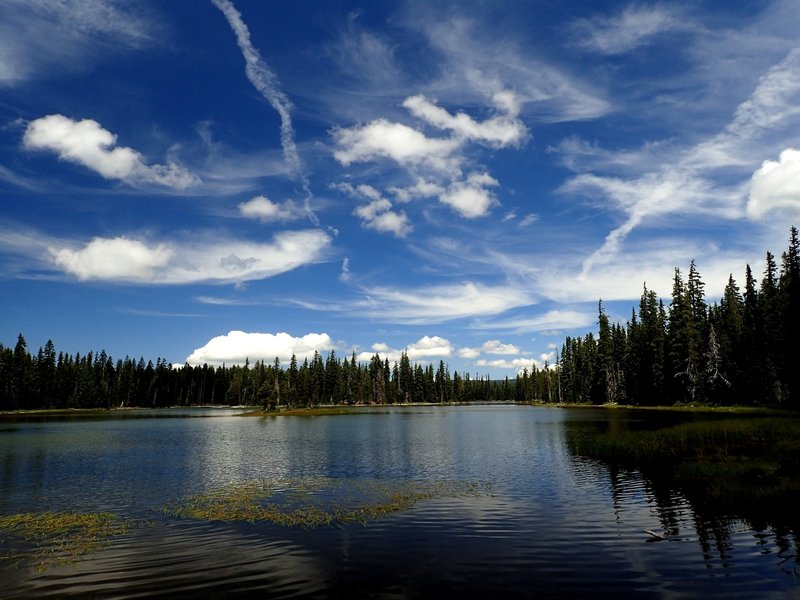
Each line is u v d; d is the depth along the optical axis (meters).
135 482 27.00
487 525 17.36
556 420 72.62
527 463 32.00
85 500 22.42
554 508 19.59
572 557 13.92
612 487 23.09
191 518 18.88
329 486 25.25
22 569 13.53
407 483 25.78
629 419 63.94
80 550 15.10
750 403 68.62
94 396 156.00
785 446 27.83
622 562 13.43
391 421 85.94
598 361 124.12
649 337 97.00
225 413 127.56
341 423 81.62
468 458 35.41
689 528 16.23
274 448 43.97
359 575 12.76
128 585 12.28
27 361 139.00
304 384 157.38
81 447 45.31
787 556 13.48
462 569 13.10
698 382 78.81
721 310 88.25
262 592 11.73
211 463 34.50
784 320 62.28
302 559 14.05
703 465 25.39
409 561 13.78
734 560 13.32
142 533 16.91
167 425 79.38
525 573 12.77
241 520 18.47
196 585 12.23
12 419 100.31
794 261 60.72
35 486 25.97
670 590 11.55
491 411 125.44
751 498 19.30
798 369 58.88
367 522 18.00
